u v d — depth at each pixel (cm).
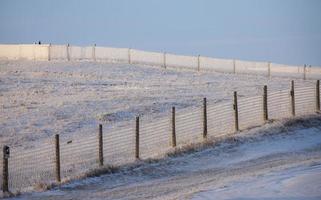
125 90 15725
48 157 8694
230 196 5012
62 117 12306
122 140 9531
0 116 12625
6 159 6322
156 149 8500
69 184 6644
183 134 9481
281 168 6322
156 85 16712
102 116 11988
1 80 17712
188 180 6619
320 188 4950
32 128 11375
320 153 7944
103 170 7100
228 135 8906
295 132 9256
